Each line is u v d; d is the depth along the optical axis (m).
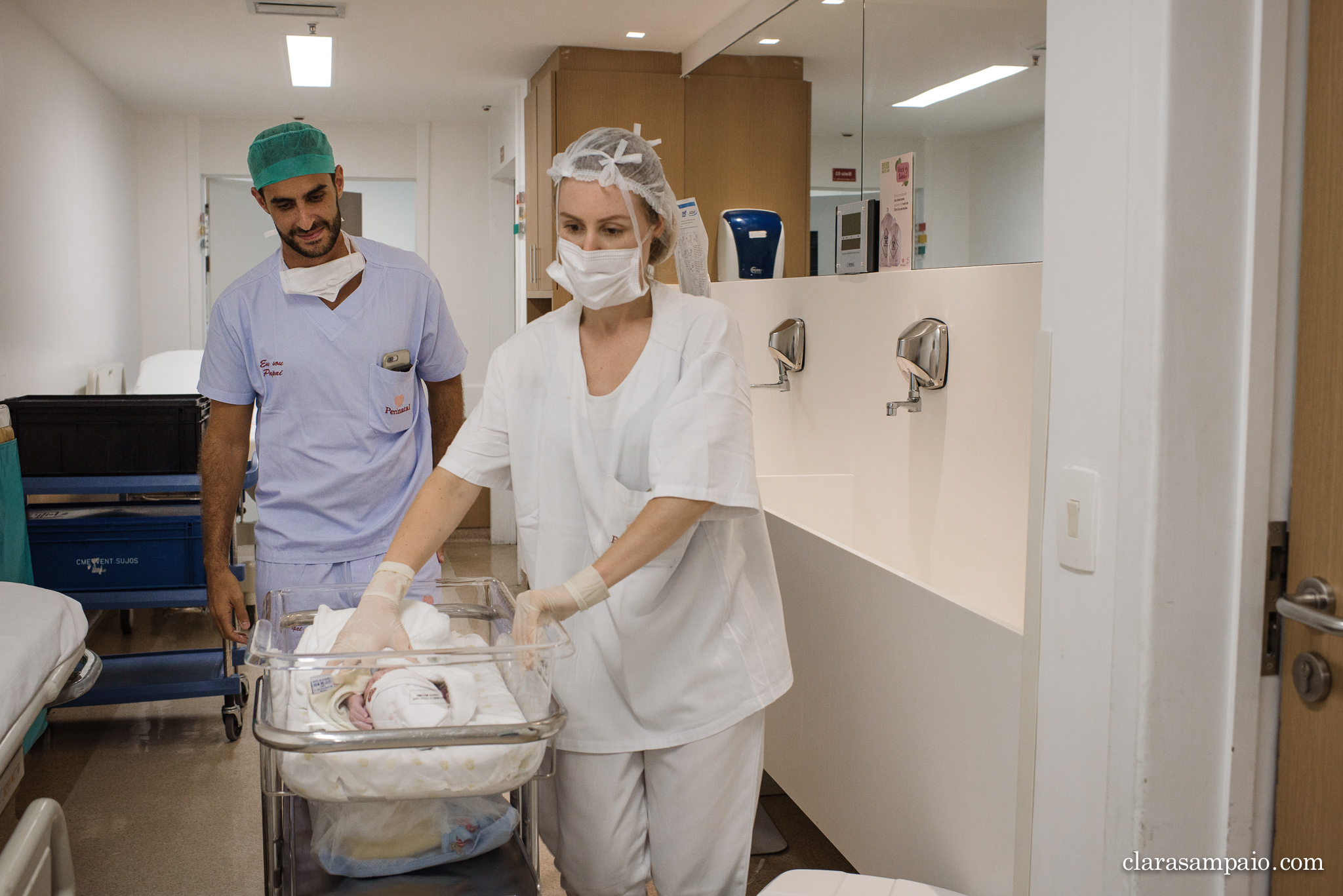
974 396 2.27
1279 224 1.18
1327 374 1.14
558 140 4.37
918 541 2.52
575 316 1.63
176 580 3.10
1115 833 1.25
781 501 2.78
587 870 1.63
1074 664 1.32
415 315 2.08
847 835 2.04
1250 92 1.16
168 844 2.51
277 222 1.91
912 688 1.79
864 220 2.74
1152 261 1.16
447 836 1.29
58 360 4.35
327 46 4.35
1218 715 1.23
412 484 2.11
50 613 1.78
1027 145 2.08
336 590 1.53
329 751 1.07
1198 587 1.20
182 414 3.07
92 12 3.90
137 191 5.89
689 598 1.57
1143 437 1.18
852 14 2.86
